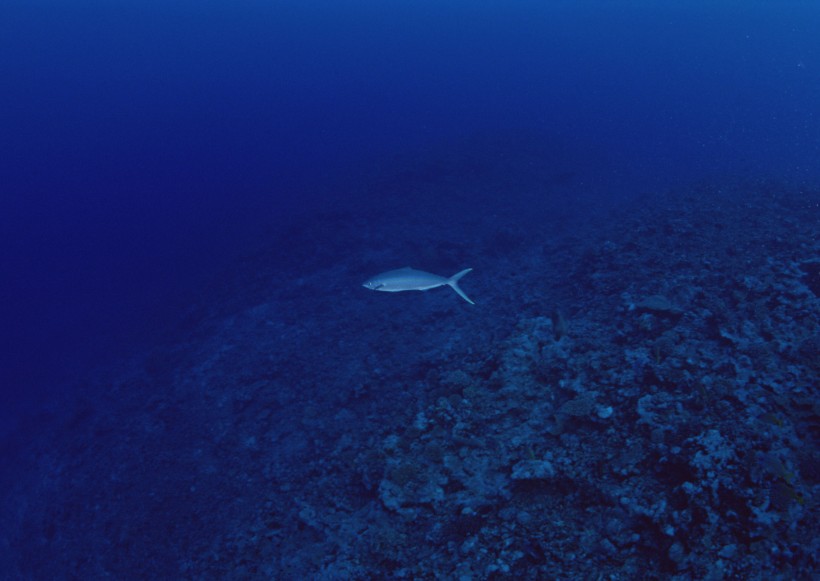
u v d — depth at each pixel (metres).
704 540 4.52
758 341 7.22
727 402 5.96
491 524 5.81
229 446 10.98
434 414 8.27
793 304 7.85
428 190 24.33
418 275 6.47
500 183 25.00
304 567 6.82
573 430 6.70
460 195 23.78
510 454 6.89
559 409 7.07
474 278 15.72
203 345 15.70
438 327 13.26
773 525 4.43
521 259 16.41
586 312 9.98
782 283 8.53
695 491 4.82
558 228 19.34
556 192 24.12
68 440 13.70
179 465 10.94
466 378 9.02
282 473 9.59
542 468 5.93
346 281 17.17
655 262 11.01
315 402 11.47
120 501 10.54
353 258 18.73
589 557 4.92
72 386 17.41
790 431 5.42
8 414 17.80
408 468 7.21
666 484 5.21
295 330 14.89
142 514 9.95
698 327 7.93
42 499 11.71
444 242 18.27
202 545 8.55
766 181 17.70
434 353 11.96
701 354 7.17
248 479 9.78
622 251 12.30
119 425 13.23
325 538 7.27
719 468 4.91
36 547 10.45
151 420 12.87
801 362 6.53
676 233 12.42
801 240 10.32
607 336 8.62
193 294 21.00
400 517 6.67
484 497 6.35
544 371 8.19
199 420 12.22
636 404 6.39
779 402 5.79
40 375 19.70
